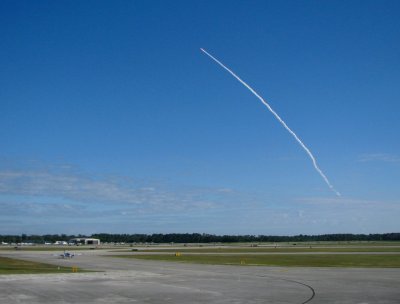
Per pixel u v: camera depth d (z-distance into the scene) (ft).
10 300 98.27
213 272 172.55
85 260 269.23
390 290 114.62
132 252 406.82
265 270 181.06
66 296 104.47
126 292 111.96
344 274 159.74
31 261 255.09
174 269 188.96
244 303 94.89
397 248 463.01
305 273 165.07
